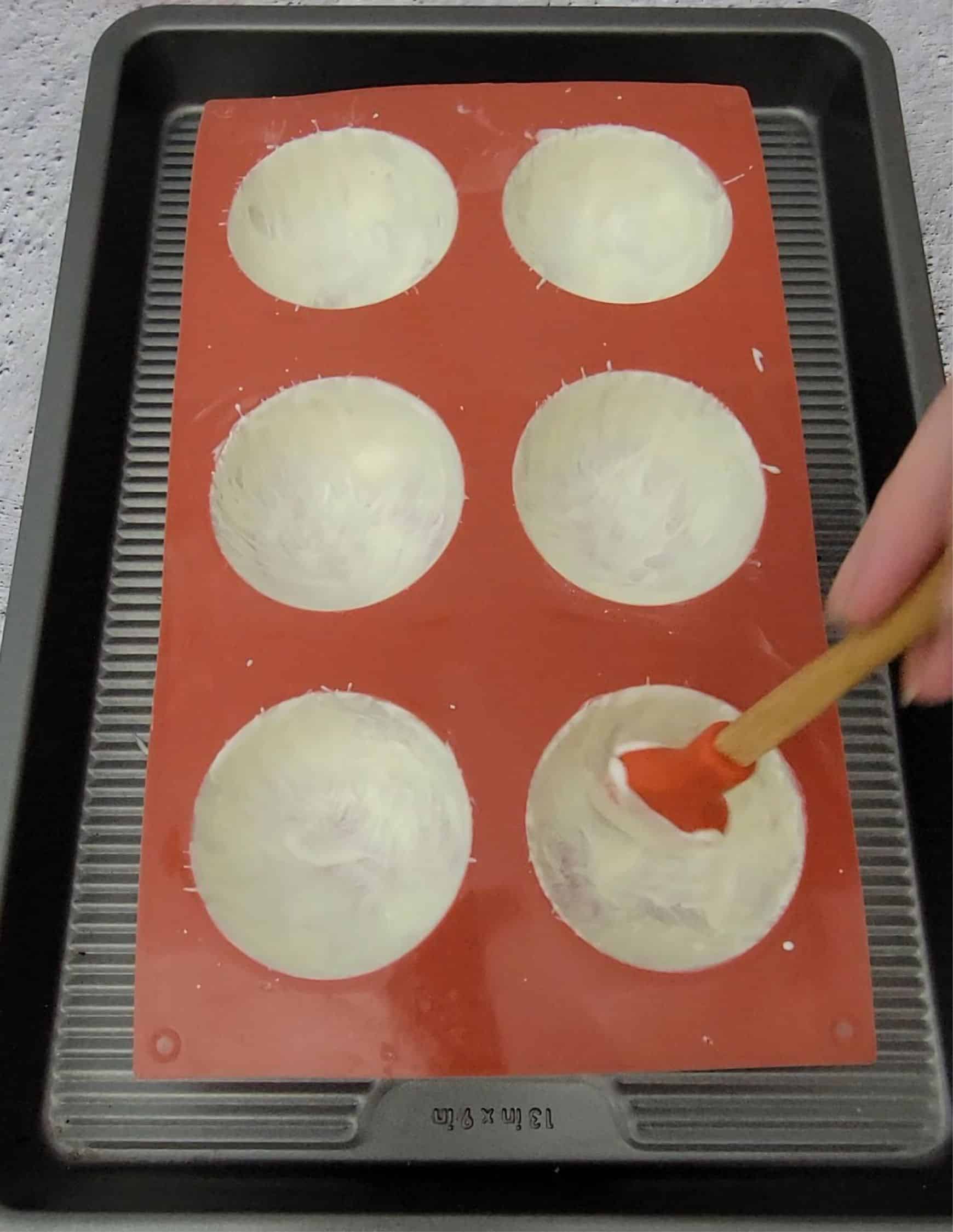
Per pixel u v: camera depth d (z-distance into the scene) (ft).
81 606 1.69
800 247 1.98
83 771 1.64
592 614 1.61
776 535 1.64
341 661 1.57
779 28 2.00
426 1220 1.31
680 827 1.52
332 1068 1.39
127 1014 1.52
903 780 1.64
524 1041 1.40
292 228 1.95
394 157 1.93
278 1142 1.46
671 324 1.77
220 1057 1.39
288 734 1.58
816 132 2.08
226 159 1.90
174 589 1.61
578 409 1.75
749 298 1.79
